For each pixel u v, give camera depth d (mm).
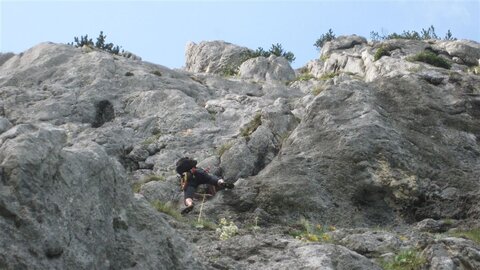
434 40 38156
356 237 12727
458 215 16312
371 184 16844
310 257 10688
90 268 7523
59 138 8039
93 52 26953
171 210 14789
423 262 11336
